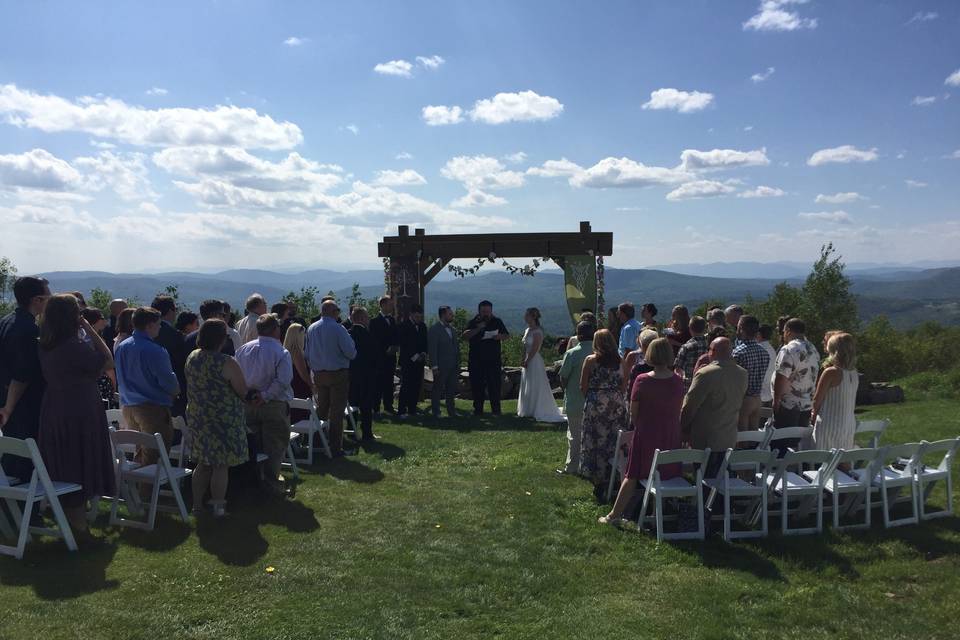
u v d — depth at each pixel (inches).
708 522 214.5
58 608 148.8
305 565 178.5
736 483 215.6
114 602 153.3
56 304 183.3
